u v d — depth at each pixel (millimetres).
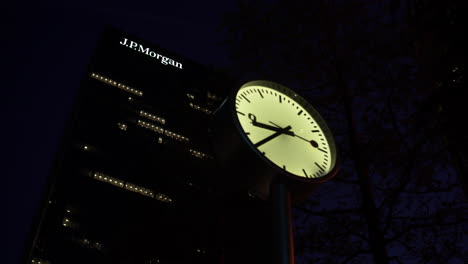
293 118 4035
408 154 7023
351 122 7441
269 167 3381
